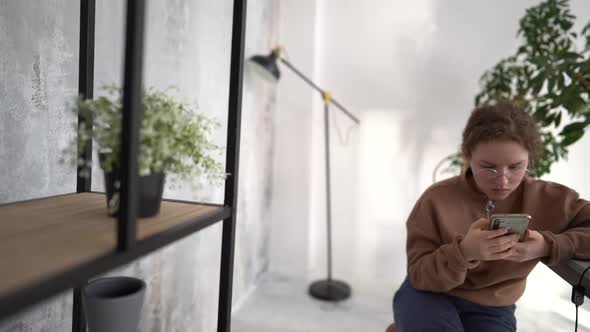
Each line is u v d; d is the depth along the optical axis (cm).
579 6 204
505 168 90
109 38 100
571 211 95
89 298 66
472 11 220
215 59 156
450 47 225
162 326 129
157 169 66
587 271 77
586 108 138
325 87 245
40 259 48
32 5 77
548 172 168
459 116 226
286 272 250
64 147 88
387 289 230
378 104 238
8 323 73
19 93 76
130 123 51
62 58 86
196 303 153
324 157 247
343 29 240
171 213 74
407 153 236
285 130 245
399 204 239
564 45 184
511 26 215
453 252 85
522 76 195
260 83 214
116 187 65
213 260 166
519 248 82
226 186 86
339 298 210
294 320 191
